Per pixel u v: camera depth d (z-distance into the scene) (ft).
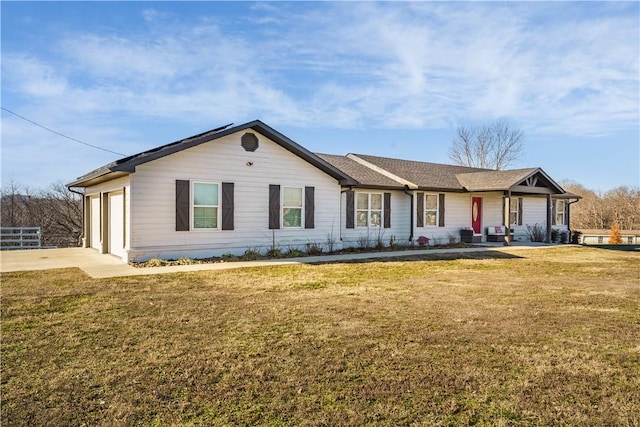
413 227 58.54
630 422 9.98
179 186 39.42
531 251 53.31
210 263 37.91
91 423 9.73
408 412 10.37
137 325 17.67
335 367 13.16
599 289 26.89
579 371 13.09
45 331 16.78
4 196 98.48
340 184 51.24
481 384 12.05
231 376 12.44
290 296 23.84
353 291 25.45
